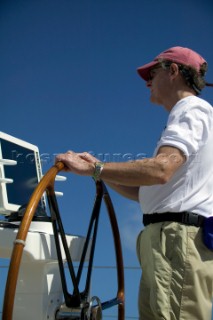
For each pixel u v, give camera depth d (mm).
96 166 1478
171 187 1536
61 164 1466
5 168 1930
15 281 1244
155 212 1564
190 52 1697
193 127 1509
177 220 1521
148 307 1657
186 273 1474
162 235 1521
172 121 1544
